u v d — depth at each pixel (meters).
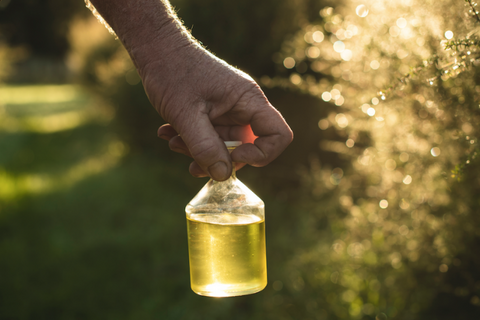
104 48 9.55
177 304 2.87
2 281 3.22
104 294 3.04
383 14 1.94
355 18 2.20
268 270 3.12
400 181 2.18
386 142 2.14
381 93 1.33
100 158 7.43
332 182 2.97
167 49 1.02
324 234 3.37
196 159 1.01
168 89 1.02
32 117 12.89
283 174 4.73
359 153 2.74
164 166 5.91
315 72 4.37
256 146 1.07
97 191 5.48
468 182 1.76
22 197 5.38
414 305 2.15
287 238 3.65
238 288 1.09
